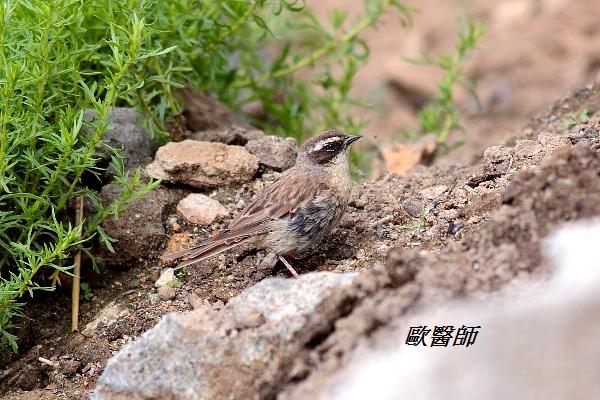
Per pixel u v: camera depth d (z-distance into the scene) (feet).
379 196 42.83
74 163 37.99
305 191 38.60
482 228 31.50
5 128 34.65
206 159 43.75
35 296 40.09
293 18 64.08
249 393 29.19
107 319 38.96
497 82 73.00
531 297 28.27
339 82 53.52
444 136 53.67
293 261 39.91
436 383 27.20
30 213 36.68
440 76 74.18
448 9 82.28
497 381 26.99
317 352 28.86
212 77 49.47
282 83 55.67
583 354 26.96
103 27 42.45
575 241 28.94
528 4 80.12
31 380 37.17
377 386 27.43
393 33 81.20
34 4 36.83
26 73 35.99
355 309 29.22
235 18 47.11
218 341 30.07
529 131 48.34
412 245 37.52
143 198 42.19
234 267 40.19
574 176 30.32
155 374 30.48
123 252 40.88
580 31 76.23
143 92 44.27
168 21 44.06
